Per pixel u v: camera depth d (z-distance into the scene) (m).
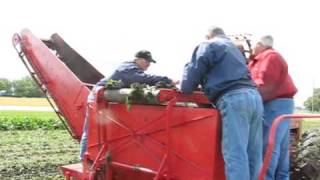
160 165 5.44
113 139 6.07
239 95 4.92
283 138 5.99
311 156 6.55
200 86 5.51
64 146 17.52
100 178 6.23
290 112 6.05
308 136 6.85
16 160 13.48
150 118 5.62
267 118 5.97
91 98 6.44
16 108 60.50
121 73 6.34
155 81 6.20
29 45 8.17
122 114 5.96
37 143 18.48
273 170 5.76
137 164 5.79
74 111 7.67
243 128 4.90
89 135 6.41
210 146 5.02
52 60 7.99
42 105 72.56
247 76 5.11
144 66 6.67
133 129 5.82
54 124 28.84
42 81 8.05
